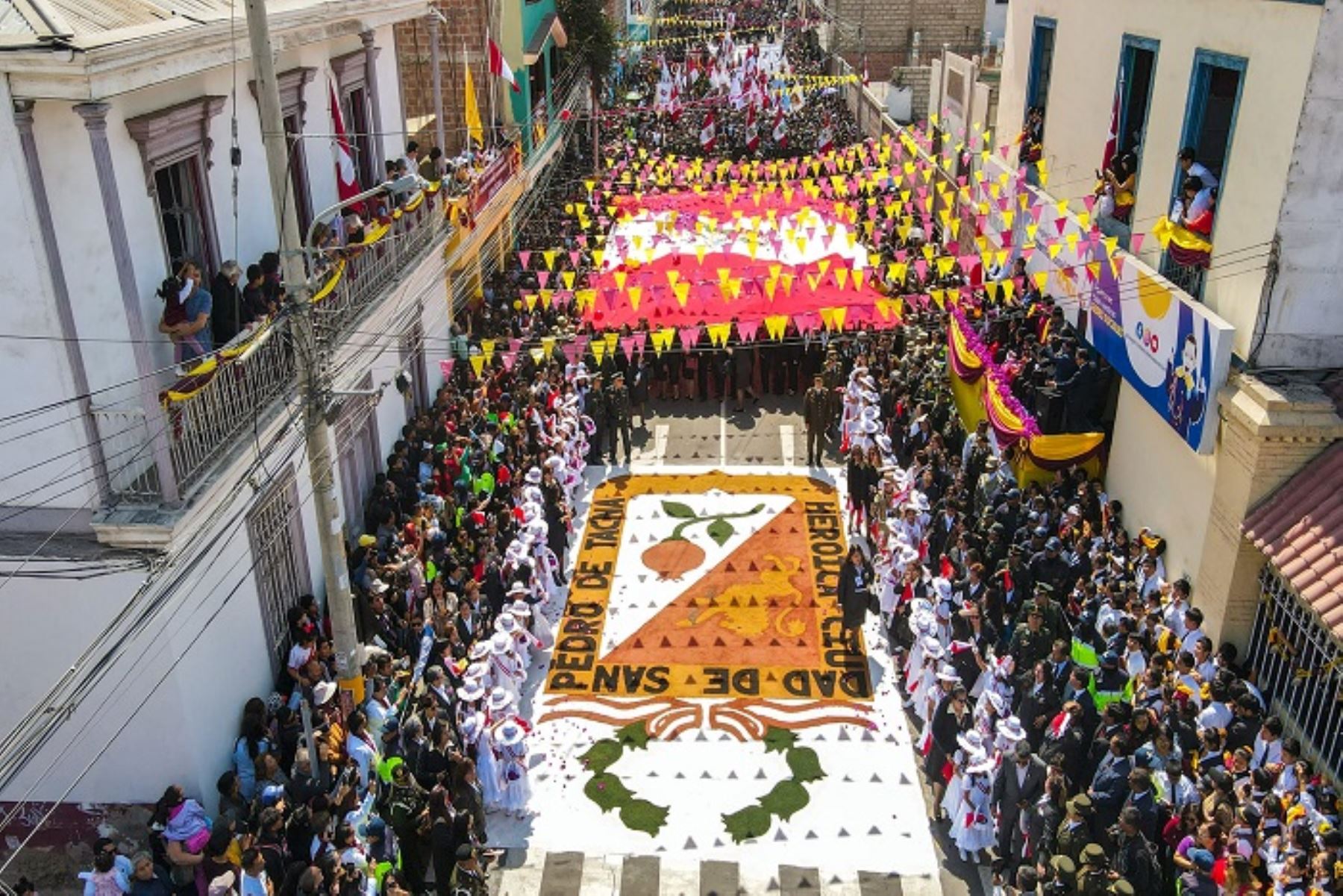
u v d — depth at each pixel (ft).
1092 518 51.98
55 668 36.78
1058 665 40.24
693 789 42.50
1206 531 42.88
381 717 39.45
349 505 53.06
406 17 62.54
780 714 46.44
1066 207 54.85
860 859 39.17
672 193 86.22
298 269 33.86
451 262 67.77
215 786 39.09
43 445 35.04
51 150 33.22
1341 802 34.12
